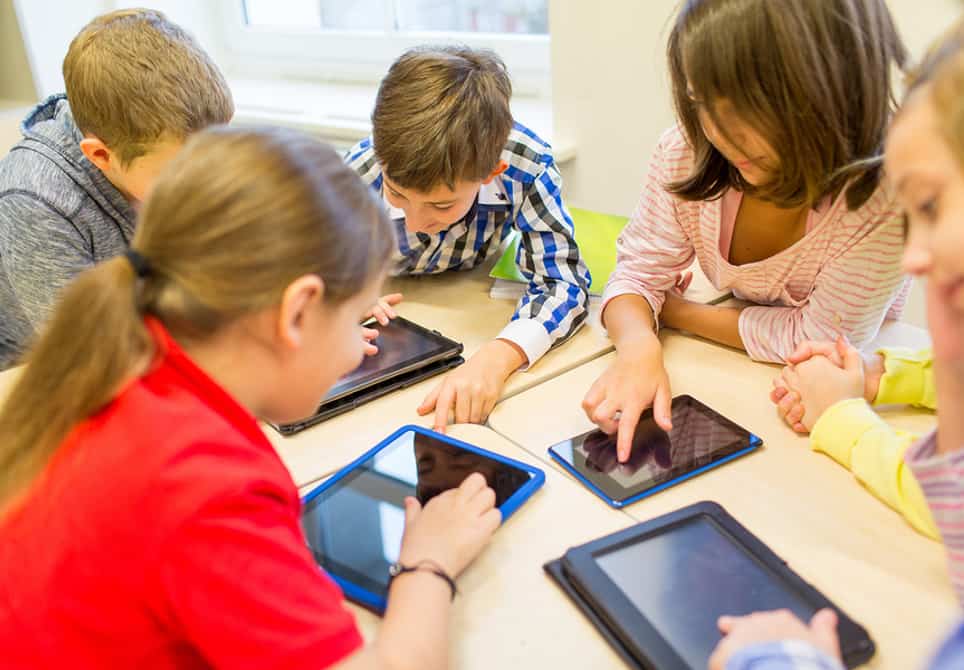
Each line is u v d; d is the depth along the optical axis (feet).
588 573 2.27
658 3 5.40
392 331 3.89
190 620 1.72
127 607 1.75
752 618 2.02
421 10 7.61
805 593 2.20
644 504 2.65
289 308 1.87
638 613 2.14
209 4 8.79
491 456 2.89
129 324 1.79
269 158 1.88
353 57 8.09
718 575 2.28
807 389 3.05
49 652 1.80
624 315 3.81
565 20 5.87
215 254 1.80
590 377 3.51
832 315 3.50
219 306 1.83
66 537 1.76
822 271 3.57
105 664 1.81
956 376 2.01
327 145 2.09
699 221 3.86
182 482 1.71
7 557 1.83
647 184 4.08
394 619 2.09
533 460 2.92
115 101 3.62
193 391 1.87
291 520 1.96
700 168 3.44
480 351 3.58
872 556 2.38
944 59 1.58
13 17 7.60
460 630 2.19
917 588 2.25
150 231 1.85
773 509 2.60
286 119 7.10
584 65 5.93
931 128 1.53
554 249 4.17
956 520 2.02
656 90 5.66
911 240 1.66
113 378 1.78
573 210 5.51
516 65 7.16
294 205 1.85
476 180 3.65
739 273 3.87
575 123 6.18
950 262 1.54
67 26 7.88
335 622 1.83
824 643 1.94
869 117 2.89
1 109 7.70
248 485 1.79
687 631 2.09
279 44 8.56
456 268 4.73
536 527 2.56
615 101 5.90
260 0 8.74
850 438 2.76
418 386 3.48
